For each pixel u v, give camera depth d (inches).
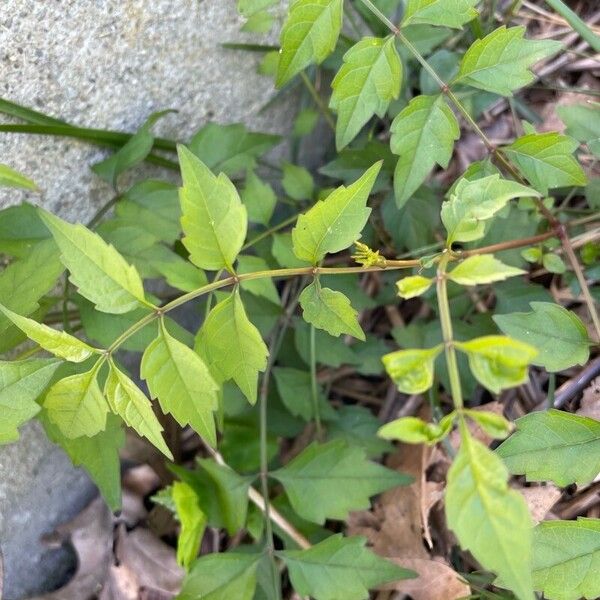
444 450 25.2
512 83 20.4
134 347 21.5
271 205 25.6
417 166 21.2
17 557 26.7
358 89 21.0
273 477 24.7
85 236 17.9
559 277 26.2
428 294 25.6
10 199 23.3
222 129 25.4
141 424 18.6
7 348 20.6
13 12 21.1
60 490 26.9
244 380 19.1
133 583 26.6
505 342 15.3
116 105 24.2
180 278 21.4
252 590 22.8
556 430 19.4
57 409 18.7
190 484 25.0
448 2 20.4
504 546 15.0
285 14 25.6
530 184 21.9
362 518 25.8
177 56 24.6
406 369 15.9
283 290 29.0
